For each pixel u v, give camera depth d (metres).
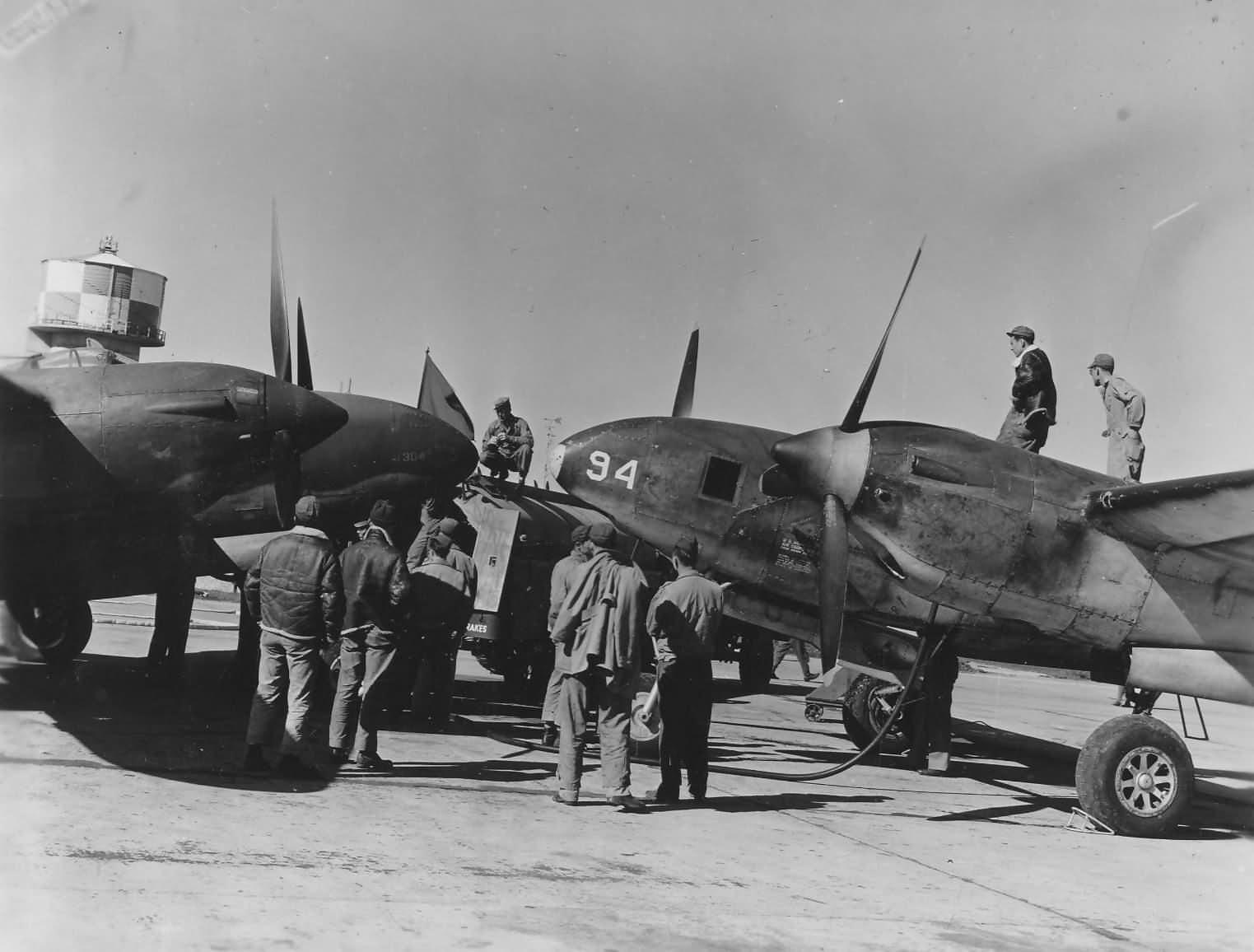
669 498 10.23
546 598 12.52
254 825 5.57
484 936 4.20
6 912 3.94
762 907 4.95
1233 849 7.39
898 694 11.06
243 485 8.62
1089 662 9.57
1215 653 8.17
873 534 7.96
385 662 7.50
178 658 11.09
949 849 6.67
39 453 8.20
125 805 5.75
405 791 6.86
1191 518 7.53
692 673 7.37
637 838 6.14
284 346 10.67
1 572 8.74
